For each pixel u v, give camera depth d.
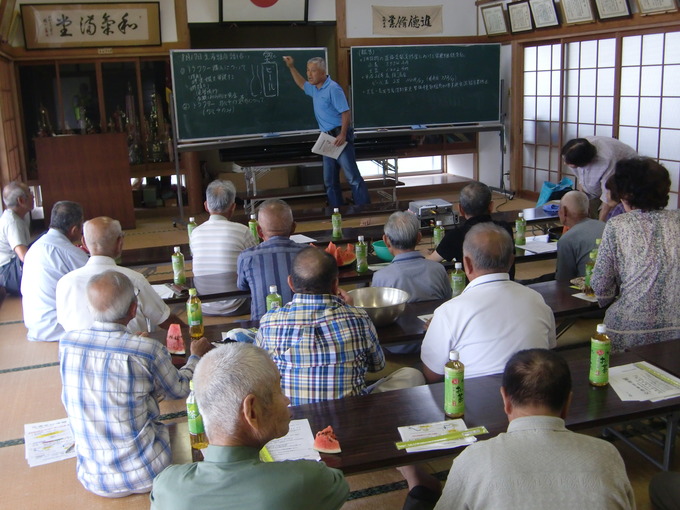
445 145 9.12
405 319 2.88
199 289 3.54
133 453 2.19
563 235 3.70
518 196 8.59
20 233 4.86
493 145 8.94
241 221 7.12
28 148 7.64
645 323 2.63
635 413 1.93
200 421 2.07
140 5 7.33
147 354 2.15
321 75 6.68
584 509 1.30
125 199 7.21
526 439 1.39
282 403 1.37
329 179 7.08
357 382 2.19
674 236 2.59
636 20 6.44
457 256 3.55
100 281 2.14
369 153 8.14
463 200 3.57
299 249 3.30
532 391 1.43
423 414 1.97
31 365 3.61
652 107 6.48
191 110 7.29
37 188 7.99
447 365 1.95
